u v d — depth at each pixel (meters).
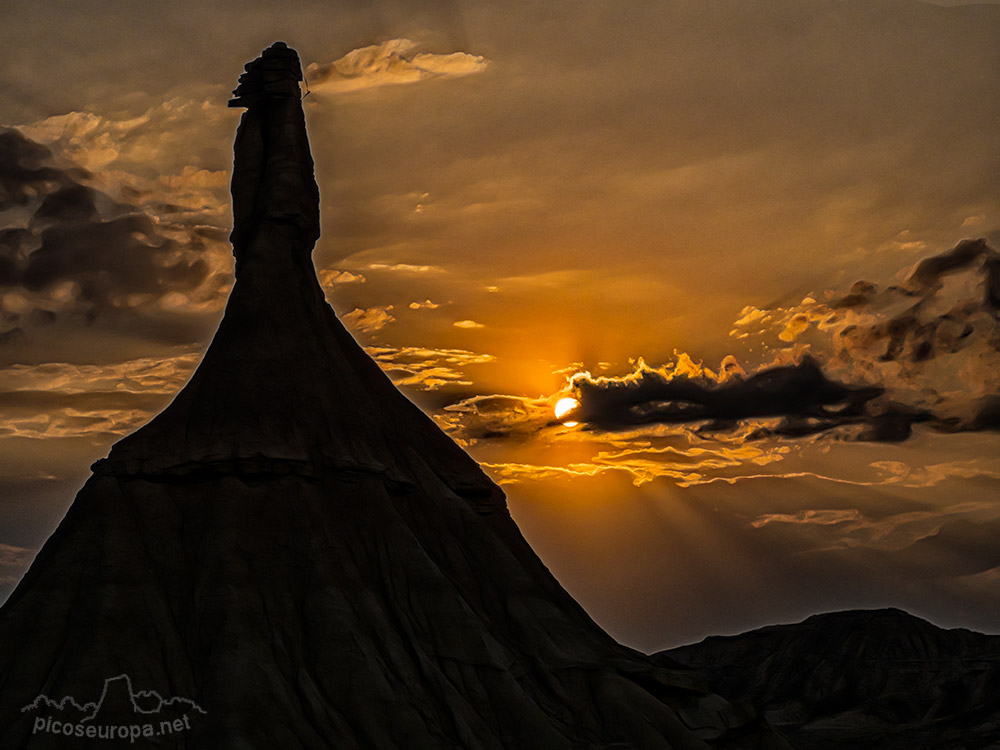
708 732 61.25
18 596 56.50
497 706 56.50
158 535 57.81
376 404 71.12
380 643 56.25
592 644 63.78
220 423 62.62
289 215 71.50
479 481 71.94
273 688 51.72
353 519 62.00
